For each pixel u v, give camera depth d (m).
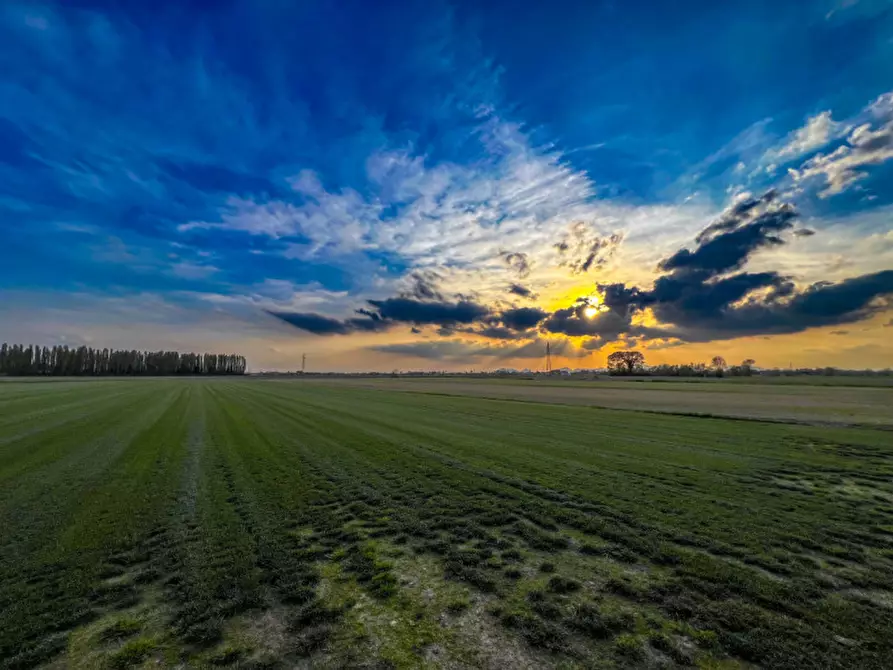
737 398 40.16
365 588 5.35
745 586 5.26
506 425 20.73
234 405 32.34
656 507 8.37
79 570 5.73
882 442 15.20
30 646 4.15
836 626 4.42
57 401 33.28
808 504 8.55
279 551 6.40
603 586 5.34
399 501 8.92
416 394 48.47
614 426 20.25
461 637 4.30
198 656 4.02
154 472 11.32
